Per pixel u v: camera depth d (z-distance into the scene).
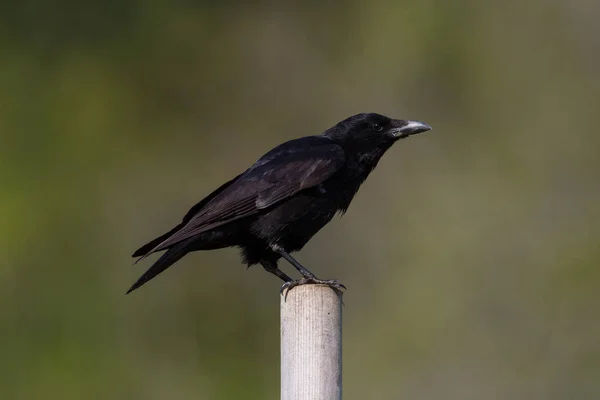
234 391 16.75
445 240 17.84
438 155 18.73
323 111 19.17
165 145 19.08
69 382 16.42
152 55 19.31
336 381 6.45
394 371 16.81
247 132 19.23
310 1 19.42
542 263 17.64
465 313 17.19
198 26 19.47
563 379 16.73
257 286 17.28
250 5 19.50
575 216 18.20
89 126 18.81
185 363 16.89
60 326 16.92
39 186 18.12
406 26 19.22
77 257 17.69
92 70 19.09
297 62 19.39
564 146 18.84
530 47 19.34
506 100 19.12
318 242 17.58
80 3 19.34
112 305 17.28
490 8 19.31
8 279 17.17
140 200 18.66
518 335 17.05
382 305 17.31
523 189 18.53
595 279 17.34
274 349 17.02
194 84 19.34
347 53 19.28
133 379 16.62
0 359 16.50
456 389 16.61
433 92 19.17
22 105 18.70
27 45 19.02
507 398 16.58
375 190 18.19
